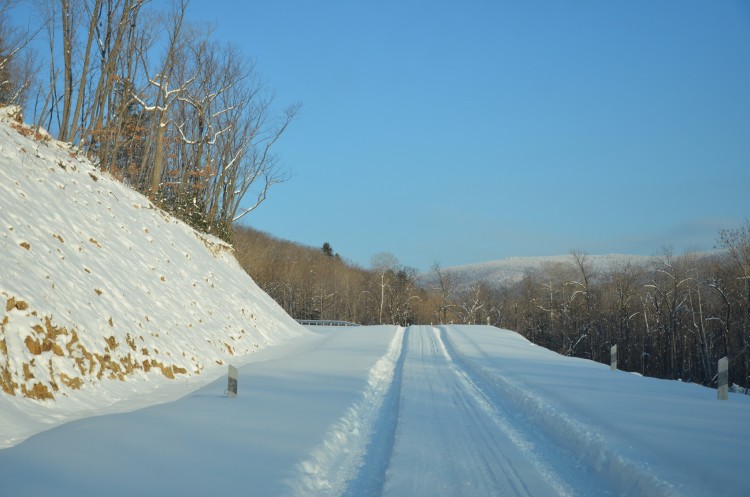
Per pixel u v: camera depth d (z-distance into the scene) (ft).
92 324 40.70
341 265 342.64
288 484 21.57
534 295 261.85
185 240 81.97
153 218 75.15
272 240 341.82
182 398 39.11
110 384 38.50
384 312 269.23
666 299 168.55
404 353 79.77
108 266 51.16
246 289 93.56
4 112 59.36
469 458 27.12
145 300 53.06
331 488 23.45
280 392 41.83
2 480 20.52
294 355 68.95
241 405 36.50
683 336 174.81
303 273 280.31
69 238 48.26
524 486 23.18
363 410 38.50
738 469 22.20
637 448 25.64
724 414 33.68
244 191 139.74
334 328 126.00
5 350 31.07
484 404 41.42
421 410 38.73
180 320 57.16
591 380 49.16
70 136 78.28
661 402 37.93
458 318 280.31
